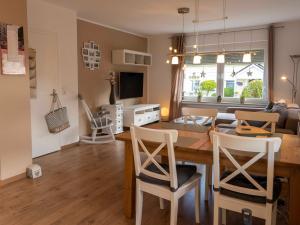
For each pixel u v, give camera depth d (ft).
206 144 7.18
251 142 5.59
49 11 14.15
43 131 14.34
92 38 18.53
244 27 20.38
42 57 13.92
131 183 8.01
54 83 14.75
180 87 22.99
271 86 19.48
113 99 19.57
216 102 22.12
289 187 6.23
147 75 25.05
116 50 20.22
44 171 12.01
